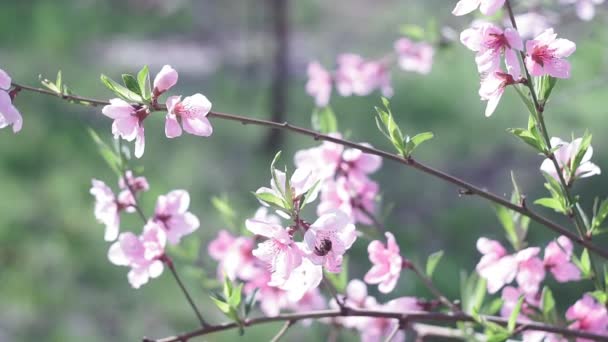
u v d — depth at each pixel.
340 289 1.31
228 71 5.73
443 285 3.23
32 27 6.72
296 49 6.62
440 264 3.48
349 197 1.27
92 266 3.41
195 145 4.72
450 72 5.57
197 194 4.12
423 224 3.95
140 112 1.10
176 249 1.37
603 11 1.75
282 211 1.06
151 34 6.96
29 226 3.66
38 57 6.27
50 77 5.84
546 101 1.09
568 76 1.07
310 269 1.07
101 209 1.24
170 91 5.70
